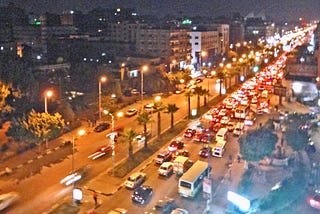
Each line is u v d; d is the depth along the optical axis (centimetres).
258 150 4984
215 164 5550
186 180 4578
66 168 5278
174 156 5728
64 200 4462
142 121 6056
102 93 8775
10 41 14062
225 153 6003
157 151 6028
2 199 4362
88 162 5506
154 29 14200
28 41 16588
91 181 4941
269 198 4450
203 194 4666
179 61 14538
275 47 19275
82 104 8025
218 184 4881
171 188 4828
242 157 5284
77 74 9344
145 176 5028
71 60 13750
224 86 10906
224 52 18950
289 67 11619
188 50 15325
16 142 5894
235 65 13125
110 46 14938
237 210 4231
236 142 6562
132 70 11431
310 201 4312
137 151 5947
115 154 5834
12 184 4775
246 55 14938
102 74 9369
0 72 8162
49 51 15400
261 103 9025
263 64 16075
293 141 5478
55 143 6184
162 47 14125
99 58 13812
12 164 5344
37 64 10956
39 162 5450
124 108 8644
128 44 14738
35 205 4328
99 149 5934
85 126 7144
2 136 6312
